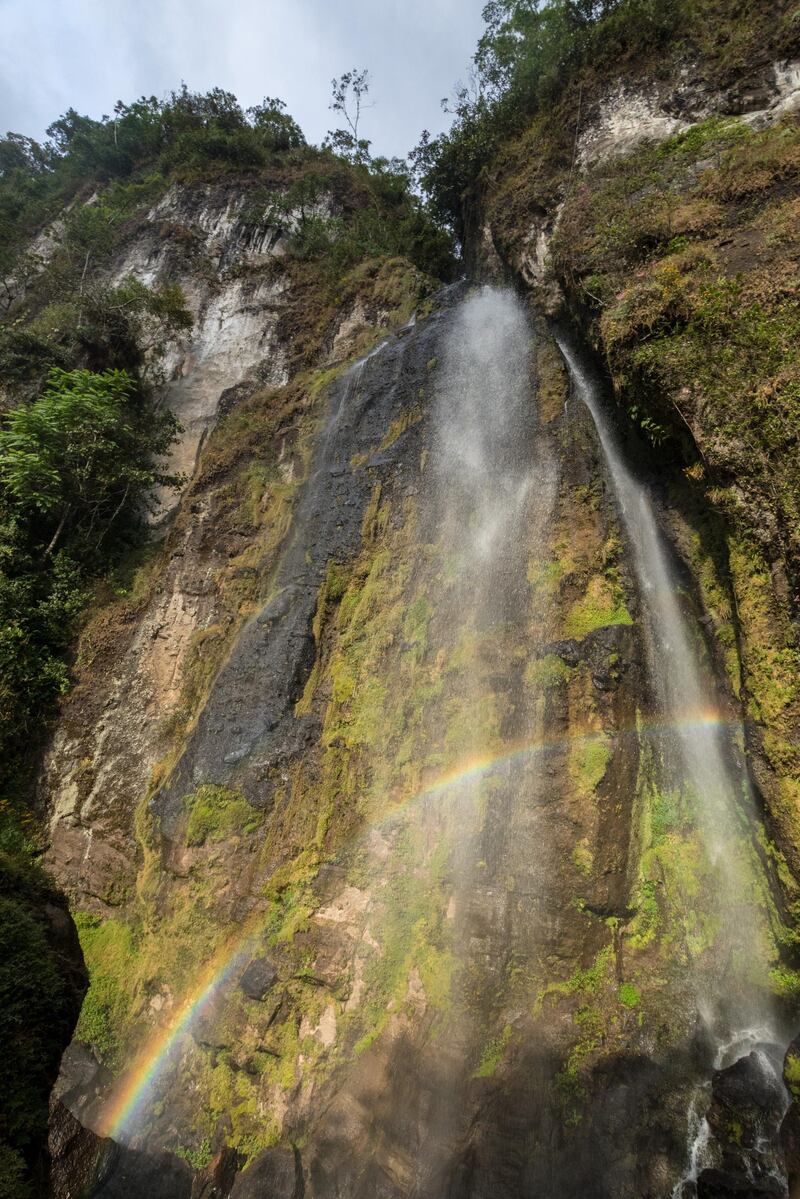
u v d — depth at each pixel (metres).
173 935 8.52
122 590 13.02
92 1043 8.25
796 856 5.78
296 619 10.47
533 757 7.48
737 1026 6.24
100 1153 5.88
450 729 8.27
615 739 7.25
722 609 7.75
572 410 10.30
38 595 12.56
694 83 13.59
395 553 10.59
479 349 13.06
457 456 11.16
